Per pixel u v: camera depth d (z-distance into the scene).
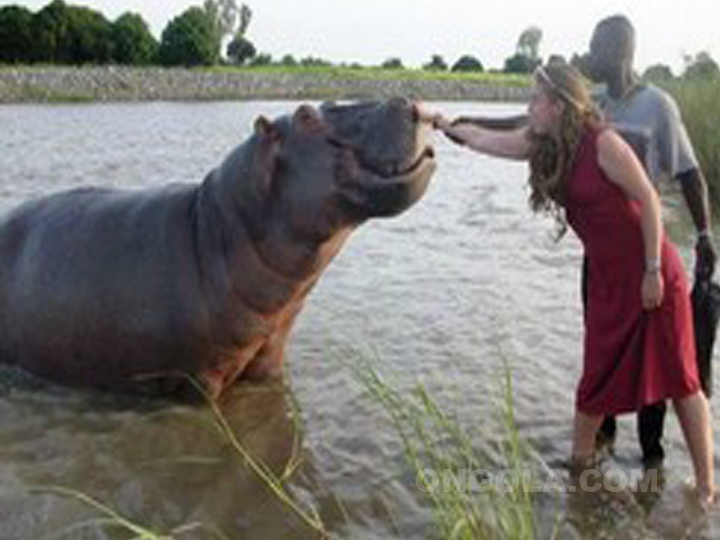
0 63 36.19
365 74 41.72
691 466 3.20
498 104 35.16
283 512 2.81
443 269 5.81
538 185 3.00
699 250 3.20
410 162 2.84
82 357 3.67
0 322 3.88
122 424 3.41
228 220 3.36
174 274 3.47
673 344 2.94
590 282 3.04
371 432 3.38
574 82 2.91
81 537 2.60
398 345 4.29
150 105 26.58
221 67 42.00
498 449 3.25
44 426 3.37
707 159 8.06
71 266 3.66
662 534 2.76
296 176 3.11
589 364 3.07
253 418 3.49
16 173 9.35
